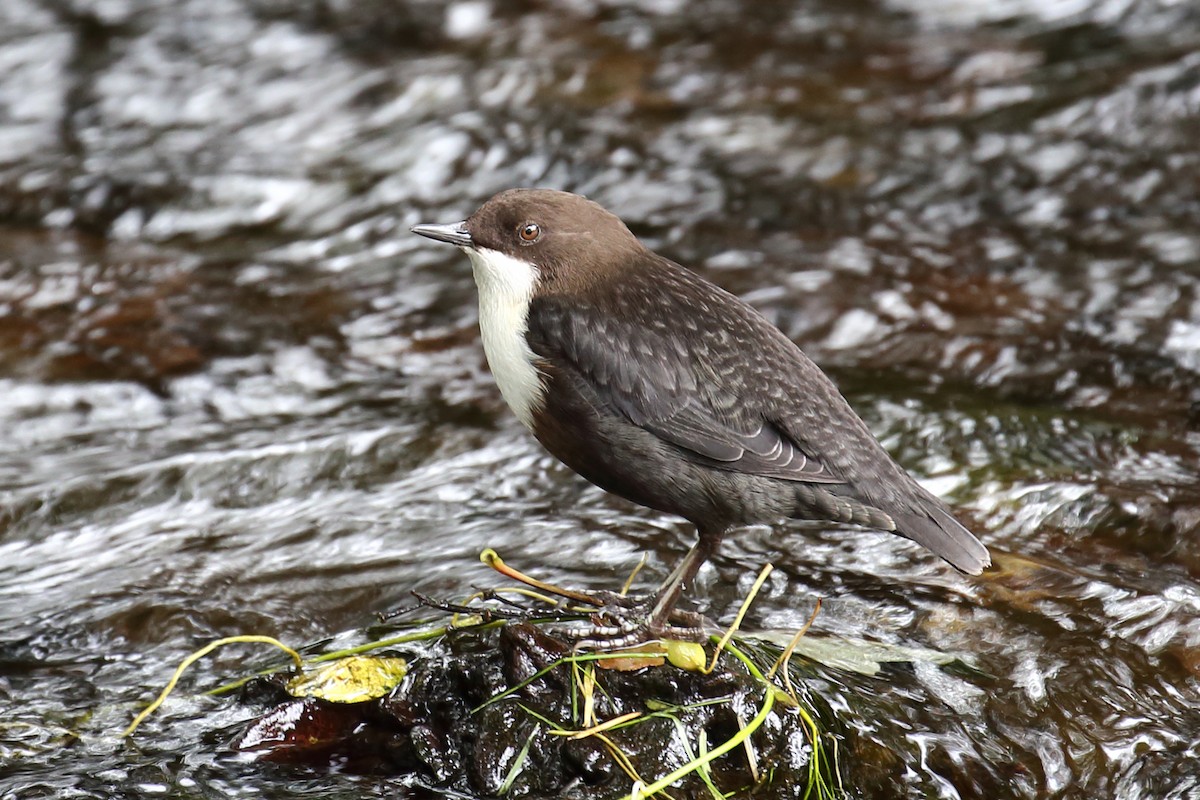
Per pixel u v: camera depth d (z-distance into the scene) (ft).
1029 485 32.89
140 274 47.21
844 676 24.90
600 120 58.08
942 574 29.09
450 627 24.81
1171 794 23.27
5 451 35.81
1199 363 39.75
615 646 23.50
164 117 59.16
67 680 25.88
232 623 27.89
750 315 25.80
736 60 64.08
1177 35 63.98
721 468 24.79
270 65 63.46
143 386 39.52
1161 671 26.04
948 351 41.06
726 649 23.70
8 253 48.39
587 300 25.72
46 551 31.17
